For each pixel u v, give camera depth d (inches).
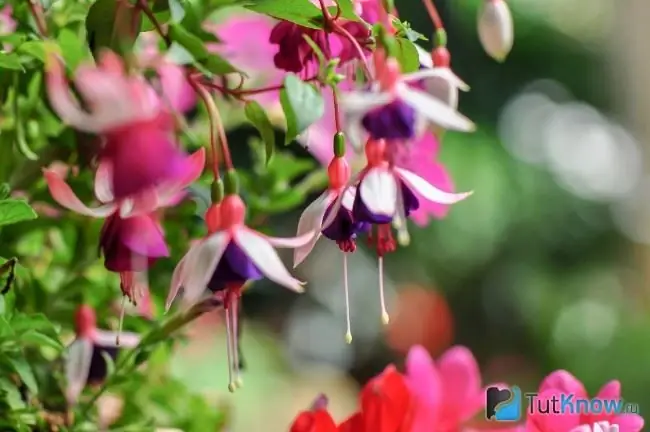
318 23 27.3
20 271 29.1
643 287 93.2
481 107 84.6
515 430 28.6
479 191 81.4
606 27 91.7
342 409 73.5
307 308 88.9
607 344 86.3
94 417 30.7
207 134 31.9
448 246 84.3
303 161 33.4
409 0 64.0
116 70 25.6
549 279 89.8
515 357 88.7
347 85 28.8
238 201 26.5
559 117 90.7
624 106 94.0
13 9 28.7
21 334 27.2
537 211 86.7
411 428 28.2
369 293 89.3
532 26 86.8
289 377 77.7
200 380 45.4
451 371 29.2
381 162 27.2
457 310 89.0
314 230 26.7
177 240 30.7
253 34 32.8
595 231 92.0
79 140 28.9
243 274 26.2
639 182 95.4
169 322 28.7
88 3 30.0
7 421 28.1
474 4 77.9
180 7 26.5
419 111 26.8
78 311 29.7
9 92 29.7
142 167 24.9
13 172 29.5
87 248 30.9
